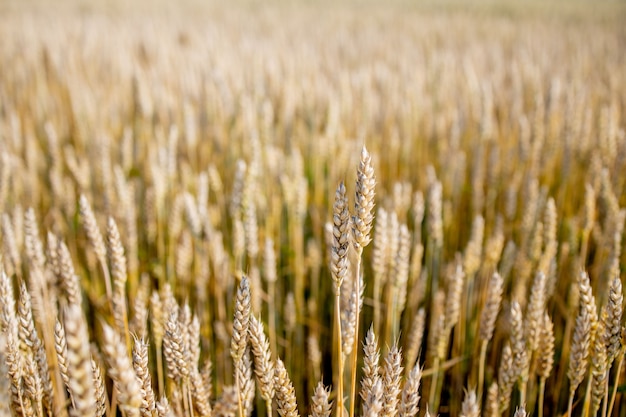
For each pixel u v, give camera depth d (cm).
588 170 686
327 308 568
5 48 1496
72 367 161
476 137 823
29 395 246
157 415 232
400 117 905
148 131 817
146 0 3584
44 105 984
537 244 457
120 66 1198
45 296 347
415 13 3206
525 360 293
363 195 224
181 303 508
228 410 207
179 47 1493
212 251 469
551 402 440
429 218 480
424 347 482
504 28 2438
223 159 773
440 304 414
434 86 1071
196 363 275
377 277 347
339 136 765
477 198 628
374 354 223
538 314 299
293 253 566
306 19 2666
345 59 1427
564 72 1227
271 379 235
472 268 449
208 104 822
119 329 321
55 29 1767
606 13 3412
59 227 563
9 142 770
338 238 226
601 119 684
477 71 1260
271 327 414
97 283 518
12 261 393
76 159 816
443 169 734
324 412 224
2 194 535
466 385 439
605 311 272
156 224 618
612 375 378
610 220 494
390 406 220
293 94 861
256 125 794
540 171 736
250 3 3600
